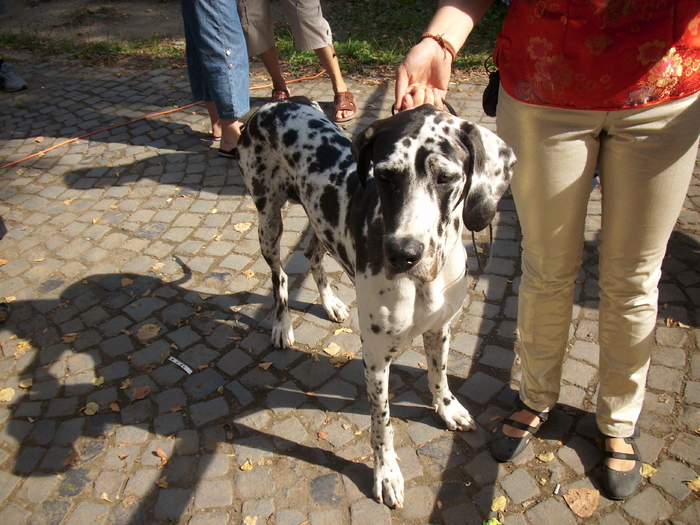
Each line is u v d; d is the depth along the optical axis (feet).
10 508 8.28
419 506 7.94
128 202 14.99
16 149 17.90
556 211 6.76
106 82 22.11
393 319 7.00
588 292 11.08
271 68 17.95
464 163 6.04
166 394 9.89
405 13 26.18
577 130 6.21
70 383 10.21
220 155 16.66
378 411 7.84
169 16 29.30
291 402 9.62
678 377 9.23
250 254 13.01
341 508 8.00
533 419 8.48
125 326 11.32
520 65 6.28
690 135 5.89
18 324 11.50
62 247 13.55
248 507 8.07
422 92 6.90
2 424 9.54
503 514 7.75
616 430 7.92
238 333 11.05
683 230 12.14
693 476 7.88
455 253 7.02
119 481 8.54
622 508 7.65
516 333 10.50
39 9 31.48
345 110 17.38
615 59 5.64
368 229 7.03
